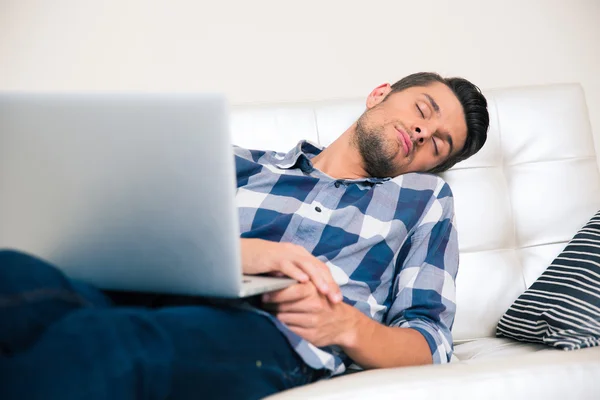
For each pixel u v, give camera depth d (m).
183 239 0.96
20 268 0.77
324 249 1.49
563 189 1.81
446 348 1.46
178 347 0.88
